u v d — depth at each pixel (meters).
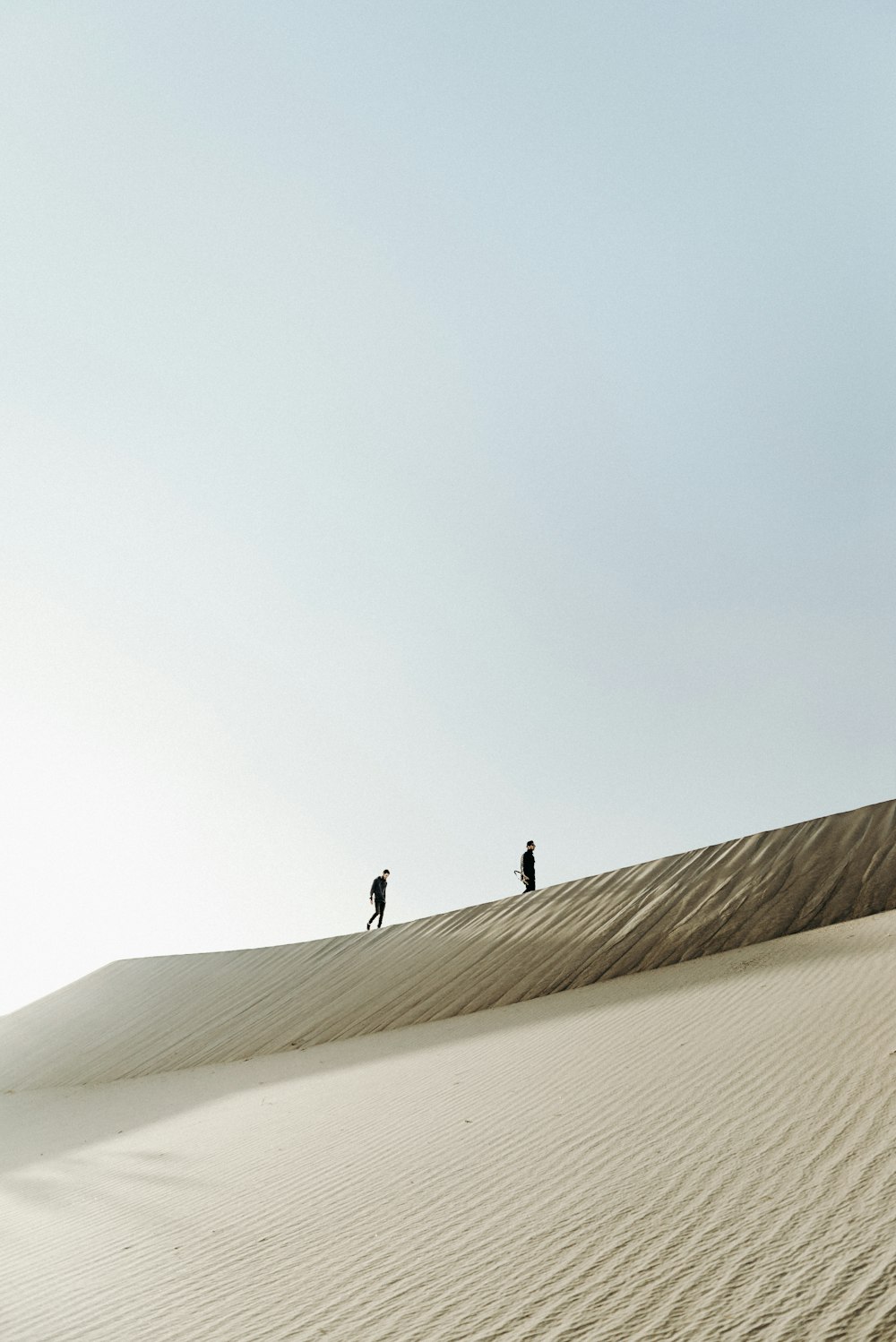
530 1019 9.98
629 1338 2.71
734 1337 2.58
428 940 17.94
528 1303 3.11
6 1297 4.30
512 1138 5.26
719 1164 4.00
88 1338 3.61
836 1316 2.55
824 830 14.80
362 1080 8.63
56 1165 7.76
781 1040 5.91
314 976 18.25
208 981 20.58
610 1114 5.23
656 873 16.30
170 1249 4.60
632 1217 3.64
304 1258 4.05
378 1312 3.31
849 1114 4.20
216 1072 13.10
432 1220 4.19
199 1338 3.39
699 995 8.41
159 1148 7.48
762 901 12.89
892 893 11.59
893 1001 6.12
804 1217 3.27
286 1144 6.51
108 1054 17.11
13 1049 19.39
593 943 13.77
